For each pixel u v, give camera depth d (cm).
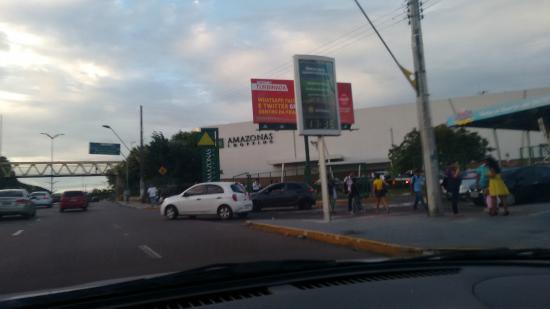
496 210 1509
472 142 4022
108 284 353
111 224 2083
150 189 4175
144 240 1421
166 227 1842
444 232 1227
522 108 1761
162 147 4947
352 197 2058
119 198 8312
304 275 384
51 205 4650
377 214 1931
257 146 6375
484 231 1200
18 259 1119
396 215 1809
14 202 2558
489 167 1507
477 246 995
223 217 2148
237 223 1950
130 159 6438
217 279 360
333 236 1286
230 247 1225
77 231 1789
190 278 354
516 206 1805
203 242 1338
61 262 1055
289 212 2475
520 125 2236
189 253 1132
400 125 6425
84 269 955
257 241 1348
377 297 330
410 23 1653
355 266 407
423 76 1630
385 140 6450
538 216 1420
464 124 2055
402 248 1034
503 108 1827
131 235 1577
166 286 343
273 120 3769
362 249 1163
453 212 1630
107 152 6981
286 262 400
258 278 374
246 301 323
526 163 2783
